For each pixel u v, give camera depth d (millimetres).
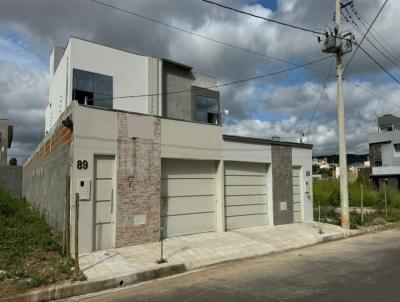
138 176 12258
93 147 11289
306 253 12062
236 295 7484
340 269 9523
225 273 9531
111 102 24078
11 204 19125
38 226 13969
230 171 15477
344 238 15328
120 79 24547
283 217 17156
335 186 28453
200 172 14438
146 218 12359
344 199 16812
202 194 14422
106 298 7742
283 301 6988
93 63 23469
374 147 58438
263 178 16828
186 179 13961
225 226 15000
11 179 36031
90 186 11125
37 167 20703
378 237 15438
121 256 10609
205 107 30062
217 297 7398
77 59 22859
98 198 11438
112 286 8562
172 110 27766
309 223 17703
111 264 9781
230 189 15422
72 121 11008
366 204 26516
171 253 11125
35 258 9859
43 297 7664
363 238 15227
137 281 9008
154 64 26391
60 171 12383
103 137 11523
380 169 52469
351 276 8734
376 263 10164
